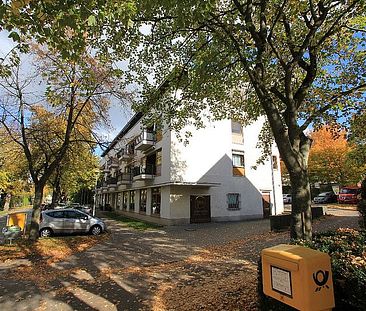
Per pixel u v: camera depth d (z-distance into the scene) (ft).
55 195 79.46
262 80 22.17
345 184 97.35
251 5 22.02
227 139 76.54
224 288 19.33
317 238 15.79
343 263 10.09
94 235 50.49
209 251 35.29
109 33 24.44
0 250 36.06
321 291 8.60
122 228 62.95
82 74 35.94
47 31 12.96
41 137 44.98
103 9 12.53
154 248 38.65
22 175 67.21
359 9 23.57
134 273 25.93
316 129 34.17
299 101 24.26
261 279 11.53
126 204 108.68
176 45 29.27
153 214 76.95
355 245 12.80
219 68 27.09
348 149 86.84
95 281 23.75
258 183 80.59
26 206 193.57
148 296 19.47
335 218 55.16
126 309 17.22
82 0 12.14
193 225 65.16
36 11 12.39
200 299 17.71
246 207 76.84
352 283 9.15
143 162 89.71
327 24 26.43
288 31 25.52
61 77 37.11
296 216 19.93
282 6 21.94
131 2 14.07
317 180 101.50
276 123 21.36
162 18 24.43
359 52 30.19
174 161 67.00
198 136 71.56
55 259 32.81
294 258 8.86
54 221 50.37
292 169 20.65
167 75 32.35
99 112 42.32
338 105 26.32
